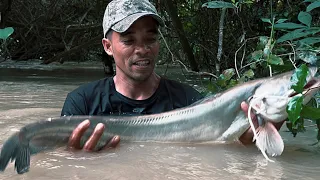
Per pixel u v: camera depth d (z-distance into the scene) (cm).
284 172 94
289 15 220
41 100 219
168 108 128
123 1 120
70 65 550
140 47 120
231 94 119
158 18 120
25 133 99
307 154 111
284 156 109
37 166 96
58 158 103
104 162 100
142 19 118
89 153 109
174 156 107
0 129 141
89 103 126
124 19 118
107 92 127
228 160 104
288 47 193
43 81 331
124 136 118
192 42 334
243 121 118
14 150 94
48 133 107
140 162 101
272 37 155
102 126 109
